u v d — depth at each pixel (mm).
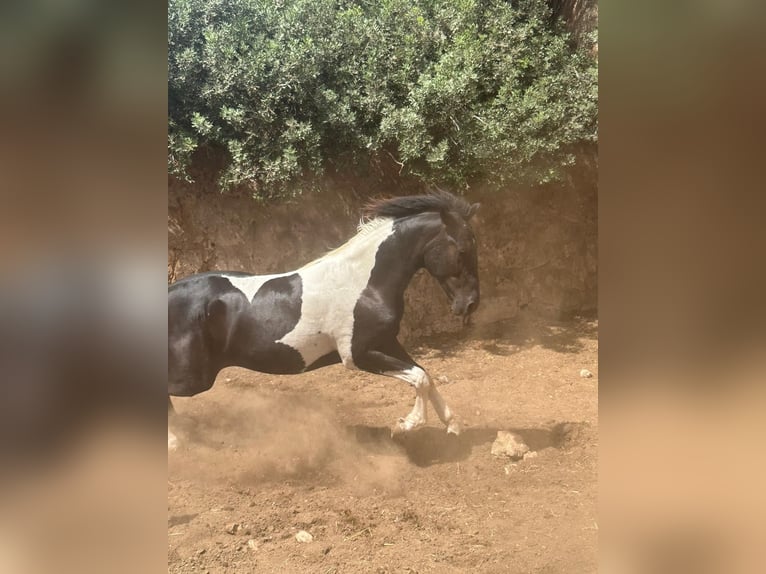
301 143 7887
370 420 5934
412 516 4117
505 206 9133
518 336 8703
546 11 9438
